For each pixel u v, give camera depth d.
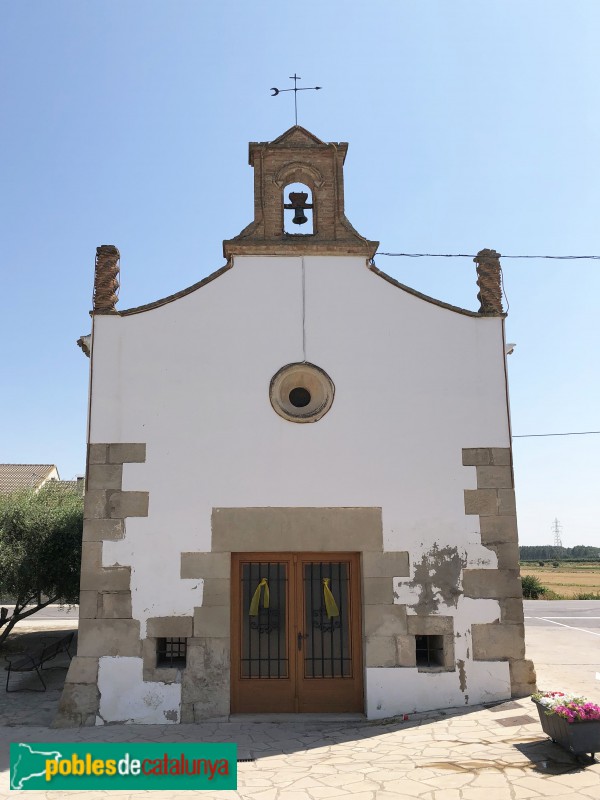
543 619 21.92
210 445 9.88
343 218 10.80
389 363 10.30
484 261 10.72
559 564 97.62
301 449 9.95
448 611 9.60
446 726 8.52
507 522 9.86
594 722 7.05
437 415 10.16
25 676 13.34
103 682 9.19
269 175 10.93
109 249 10.47
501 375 10.33
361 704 9.55
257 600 9.75
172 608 9.41
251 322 10.30
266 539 9.68
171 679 9.22
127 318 10.21
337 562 9.97
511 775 6.70
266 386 10.12
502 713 8.86
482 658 9.49
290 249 10.52
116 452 9.79
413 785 6.56
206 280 10.38
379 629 9.52
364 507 9.84
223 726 8.92
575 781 6.49
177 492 9.72
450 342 10.41
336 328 10.36
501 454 10.08
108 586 9.43
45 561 14.73
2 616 15.48
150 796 6.48
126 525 9.60
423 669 9.44
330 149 10.98
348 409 10.11
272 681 9.59
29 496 16.17
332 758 7.52
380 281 10.55
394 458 10.00
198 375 10.09
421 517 9.84
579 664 12.80
